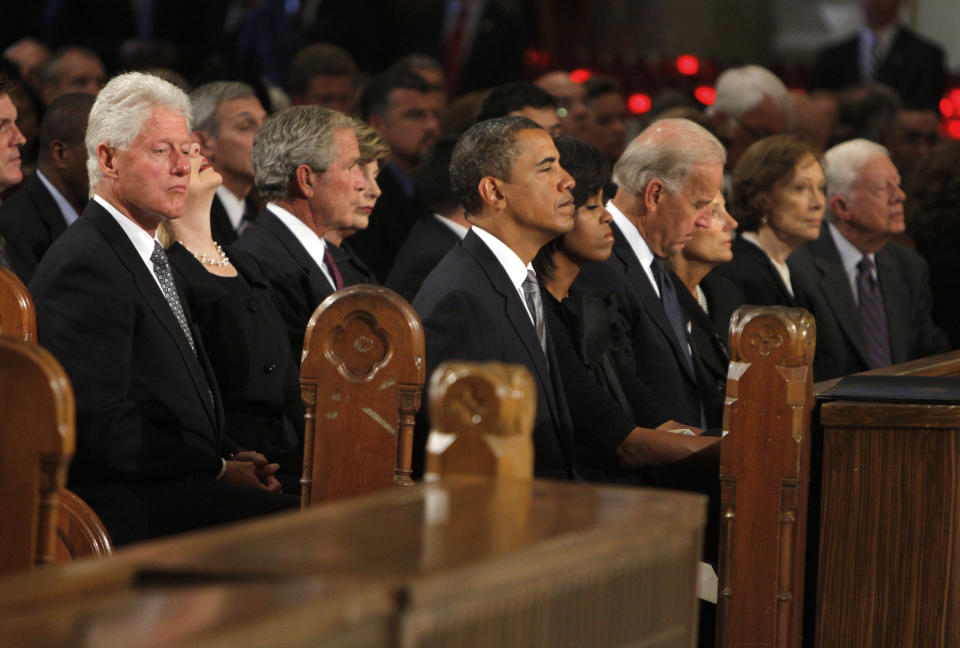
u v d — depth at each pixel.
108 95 11.40
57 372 7.20
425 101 23.16
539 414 11.97
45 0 33.84
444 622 4.32
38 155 16.27
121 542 10.60
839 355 18.50
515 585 4.64
